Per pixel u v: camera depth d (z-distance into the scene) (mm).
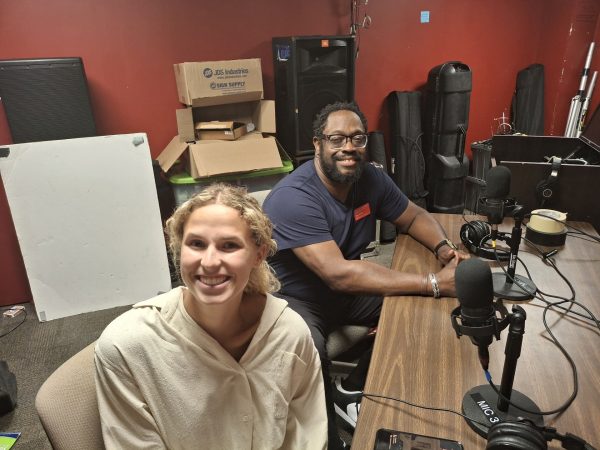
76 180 2424
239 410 963
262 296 1019
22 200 2355
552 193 1865
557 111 3691
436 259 1648
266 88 3170
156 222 2637
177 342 901
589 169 1789
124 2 2646
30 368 2188
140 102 2857
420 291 1371
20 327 2539
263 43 3064
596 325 1174
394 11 3367
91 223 2512
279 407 982
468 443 841
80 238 2514
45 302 2551
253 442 997
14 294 2785
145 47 2770
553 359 1054
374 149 3457
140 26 2723
